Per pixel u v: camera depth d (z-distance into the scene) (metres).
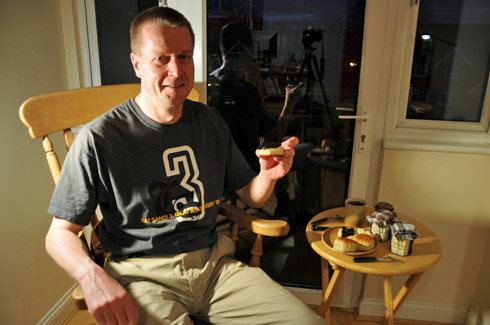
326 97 1.57
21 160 1.38
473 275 1.60
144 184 1.04
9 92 1.30
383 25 1.43
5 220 1.31
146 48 0.95
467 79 1.47
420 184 1.54
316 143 1.63
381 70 1.48
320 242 1.21
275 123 1.63
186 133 1.11
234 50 1.56
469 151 1.45
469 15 1.40
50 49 1.51
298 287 1.77
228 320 1.07
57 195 0.99
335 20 1.48
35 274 1.47
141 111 1.06
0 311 1.30
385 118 1.53
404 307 1.68
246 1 1.50
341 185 1.67
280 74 1.57
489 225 1.53
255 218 1.20
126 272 1.03
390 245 1.21
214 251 1.16
